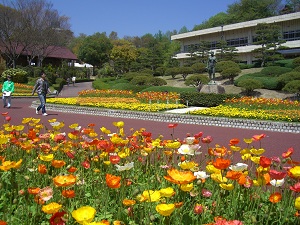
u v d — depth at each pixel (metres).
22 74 29.42
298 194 2.77
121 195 2.49
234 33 42.28
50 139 4.24
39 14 34.62
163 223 2.22
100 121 11.53
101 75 50.22
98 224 1.58
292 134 9.35
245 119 10.70
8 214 2.25
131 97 18.64
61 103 15.91
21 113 13.26
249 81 21.75
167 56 54.91
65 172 3.13
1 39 32.91
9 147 3.68
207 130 9.86
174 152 3.78
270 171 2.10
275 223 2.39
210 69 18.61
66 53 48.78
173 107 14.74
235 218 2.32
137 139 4.38
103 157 3.21
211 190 2.85
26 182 2.77
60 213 1.83
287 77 21.36
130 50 52.06
